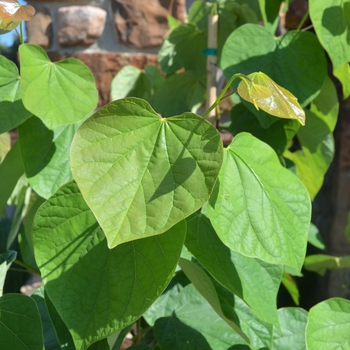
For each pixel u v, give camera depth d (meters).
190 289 0.57
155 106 0.79
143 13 0.91
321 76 0.57
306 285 1.19
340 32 0.53
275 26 0.63
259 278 0.47
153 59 0.92
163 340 0.52
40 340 0.43
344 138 1.08
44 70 0.48
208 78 0.65
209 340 0.52
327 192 1.16
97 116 0.37
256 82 0.39
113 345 0.47
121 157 0.37
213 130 0.37
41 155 0.50
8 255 0.50
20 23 0.47
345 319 0.46
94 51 0.91
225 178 0.42
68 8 0.90
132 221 0.36
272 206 0.42
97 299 0.41
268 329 0.50
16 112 0.49
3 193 0.54
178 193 0.36
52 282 0.41
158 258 0.40
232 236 0.40
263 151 0.44
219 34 0.72
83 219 0.43
